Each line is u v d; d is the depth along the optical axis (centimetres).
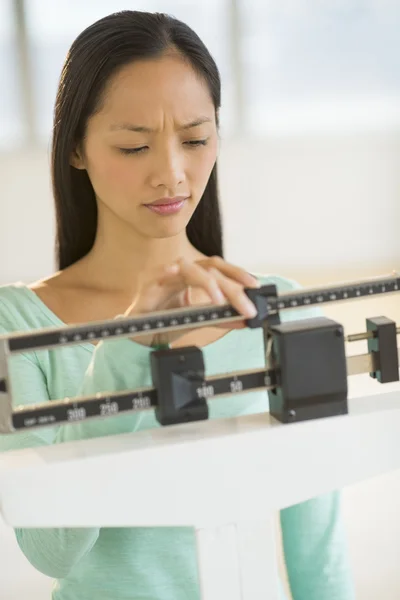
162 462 91
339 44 711
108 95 122
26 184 665
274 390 96
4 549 261
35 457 91
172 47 122
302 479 95
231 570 95
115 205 127
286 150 679
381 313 467
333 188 670
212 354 136
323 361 94
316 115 710
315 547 131
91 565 128
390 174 674
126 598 127
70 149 136
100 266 140
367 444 96
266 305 96
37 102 712
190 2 712
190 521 93
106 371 96
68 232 147
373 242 670
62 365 132
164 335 96
